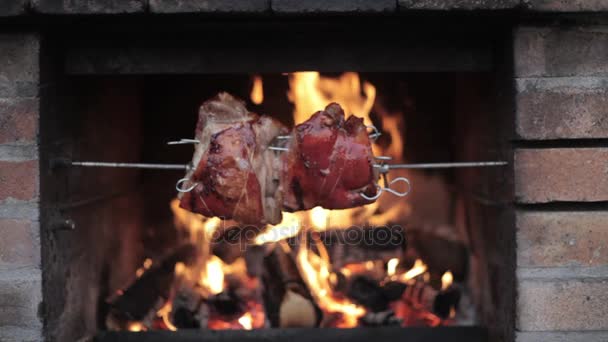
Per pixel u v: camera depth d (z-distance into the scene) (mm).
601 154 1535
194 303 1801
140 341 1682
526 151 1539
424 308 1822
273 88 1947
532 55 1533
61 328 1599
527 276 1547
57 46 1576
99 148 1771
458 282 1871
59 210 1596
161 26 1553
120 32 1575
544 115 1532
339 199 1526
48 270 1555
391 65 1585
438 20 1540
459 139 1932
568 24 1533
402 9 1483
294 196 1530
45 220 1546
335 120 1528
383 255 1876
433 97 1992
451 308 1821
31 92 1523
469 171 1856
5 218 1527
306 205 1537
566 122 1532
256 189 1497
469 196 1856
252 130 1514
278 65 1581
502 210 1611
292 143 1521
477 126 1776
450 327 1704
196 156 1511
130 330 1785
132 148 1961
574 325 1542
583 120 1532
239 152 1490
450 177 2012
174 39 1578
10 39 1521
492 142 1658
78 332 1670
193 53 1580
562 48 1534
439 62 1587
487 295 1717
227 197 1489
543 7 1501
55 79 1576
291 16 1504
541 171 1538
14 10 1480
